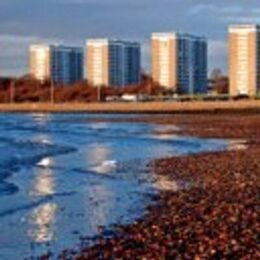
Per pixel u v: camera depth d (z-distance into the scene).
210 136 91.50
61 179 44.81
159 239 23.47
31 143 84.31
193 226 25.73
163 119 153.00
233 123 124.25
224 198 33.25
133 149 72.25
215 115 167.00
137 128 119.38
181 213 29.27
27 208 32.78
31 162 57.62
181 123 131.12
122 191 38.44
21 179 44.94
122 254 21.69
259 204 30.81
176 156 60.03
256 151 62.03
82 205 33.62
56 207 33.09
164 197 34.97
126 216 30.05
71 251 23.11
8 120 172.12
